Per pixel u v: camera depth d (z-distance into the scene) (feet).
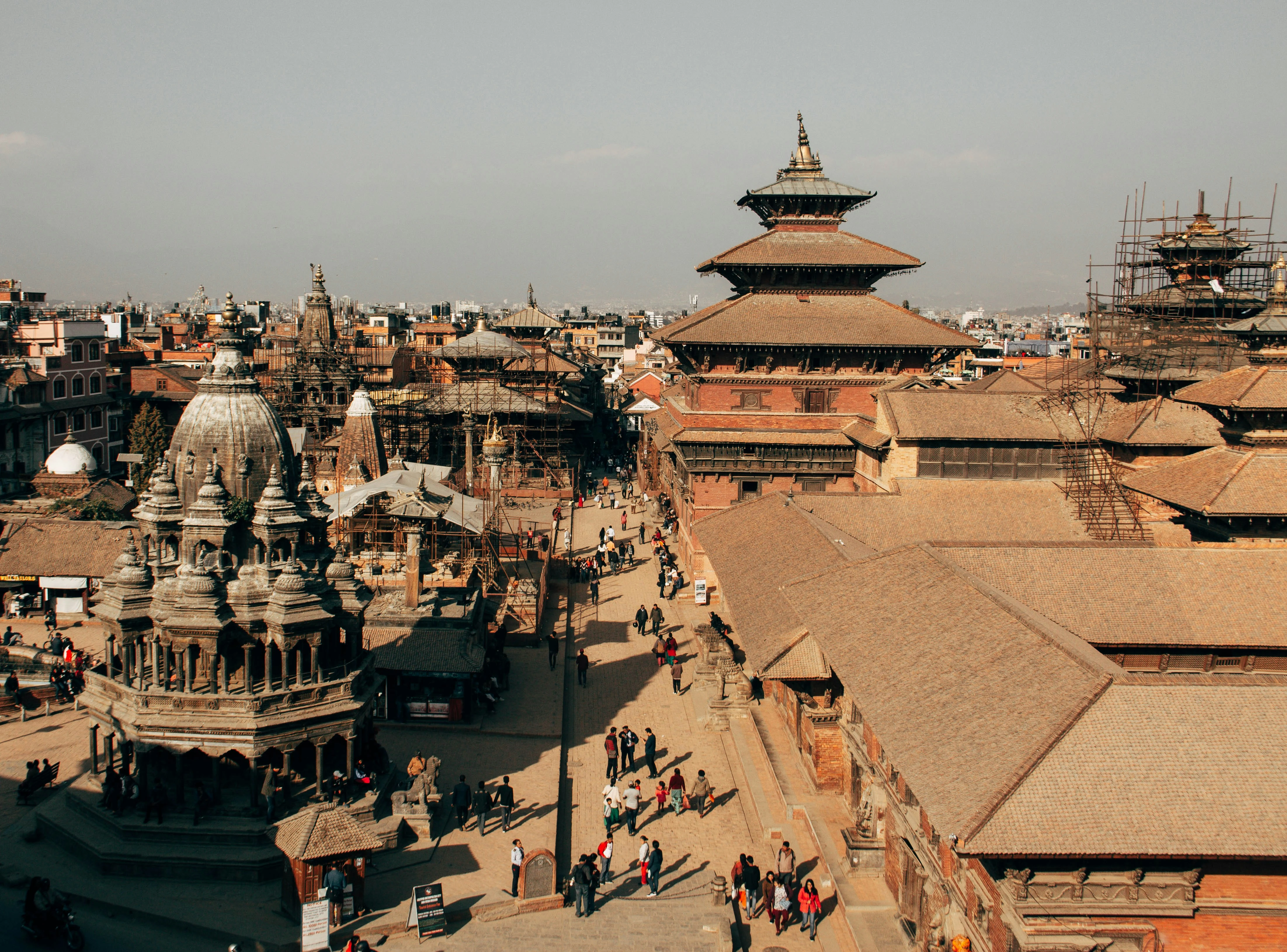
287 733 122.62
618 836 132.77
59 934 100.94
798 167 294.05
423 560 208.44
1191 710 88.79
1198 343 213.05
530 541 274.98
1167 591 130.52
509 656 205.36
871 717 104.12
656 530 313.12
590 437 510.17
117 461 377.91
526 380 422.41
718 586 249.55
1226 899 83.10
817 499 204.85
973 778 85.92
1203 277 252.42
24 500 282.15
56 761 148.36
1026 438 212.43
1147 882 82.23
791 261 275.59
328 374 362.12
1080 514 201.05
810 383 267.59
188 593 121.08
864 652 117.91
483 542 225.97
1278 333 154.71
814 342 261.24
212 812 122.21
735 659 186.09
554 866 114.32
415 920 107.14
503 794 131.23
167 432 421.59
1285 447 153.28
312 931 100.89
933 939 96.73
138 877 116.67
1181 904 81.92
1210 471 156.66
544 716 169.99
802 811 130.52
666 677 192.75
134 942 104.47
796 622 143.74
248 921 107.86
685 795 141.08
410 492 224.33
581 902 111.65
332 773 132.98
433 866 121.08
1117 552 135.95
